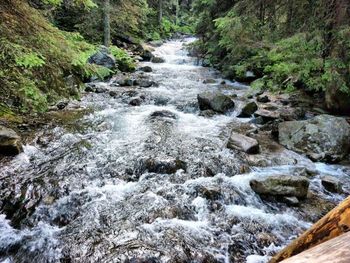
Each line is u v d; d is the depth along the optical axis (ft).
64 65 25.25
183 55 76.38
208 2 54.08
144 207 15.96
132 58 64.23
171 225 14.69
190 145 23.68
